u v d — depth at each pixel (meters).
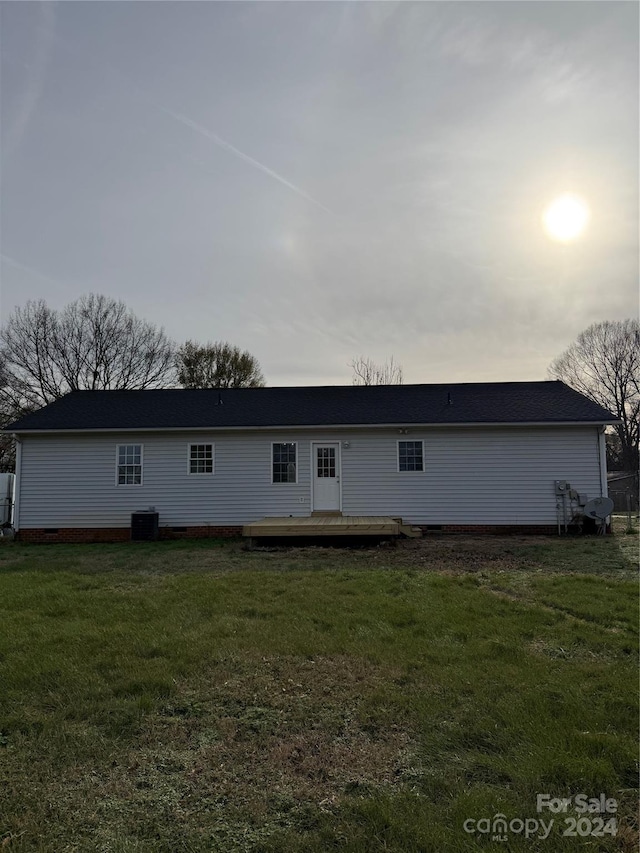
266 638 5.64
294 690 4.39
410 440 16.02
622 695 4.17
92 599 7.48
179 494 16.12
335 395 18.45
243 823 2.74
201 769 3.26
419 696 4.20
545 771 3.14
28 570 10.38
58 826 2.72
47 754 3.43
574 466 15.61
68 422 16.41
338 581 8.69
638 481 30.92
